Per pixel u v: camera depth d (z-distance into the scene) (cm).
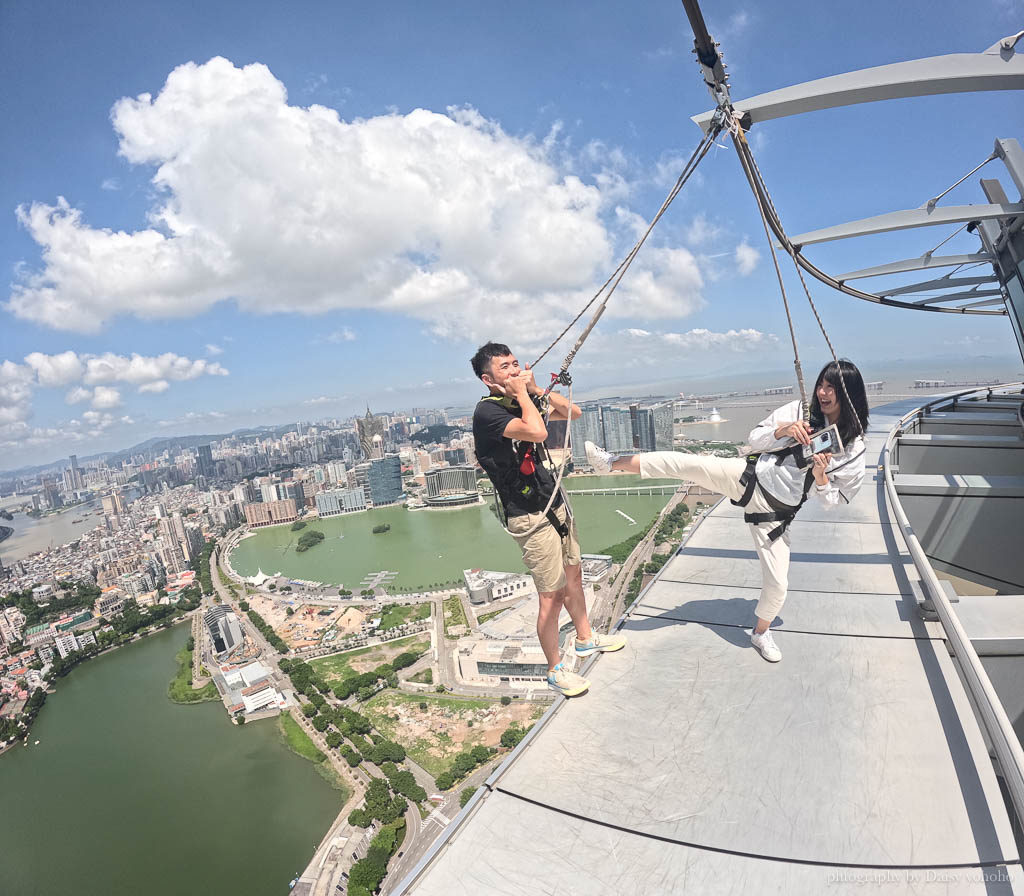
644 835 208
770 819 211
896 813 209
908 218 734
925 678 291
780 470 320
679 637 360
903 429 1037
